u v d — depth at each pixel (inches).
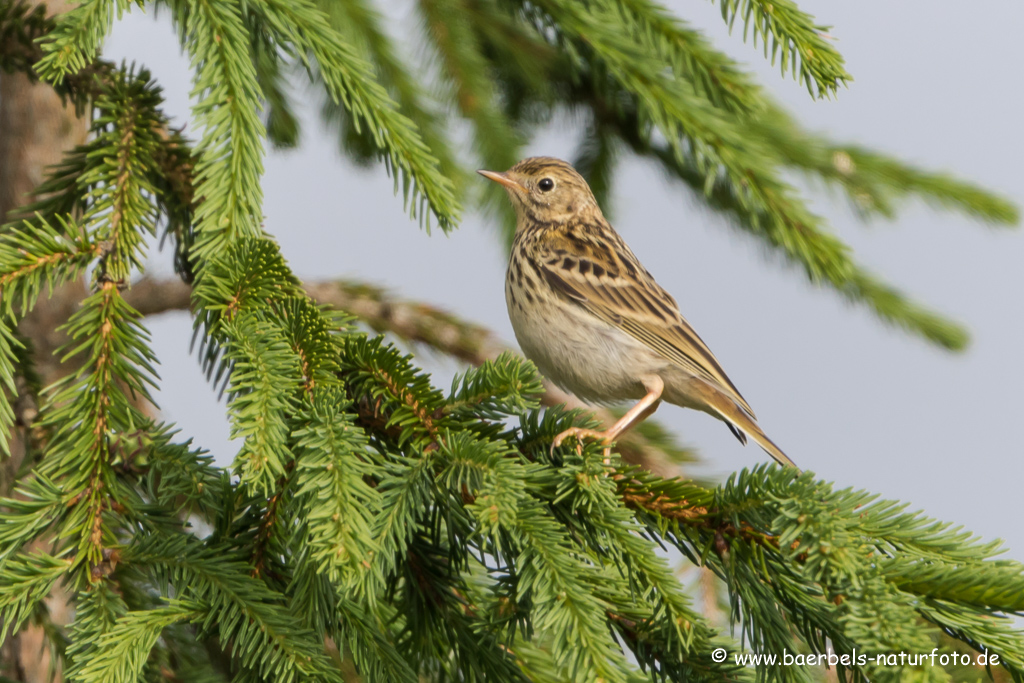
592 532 249.6
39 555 241.3
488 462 243.8
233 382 239.0
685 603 239.6
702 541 257.1
